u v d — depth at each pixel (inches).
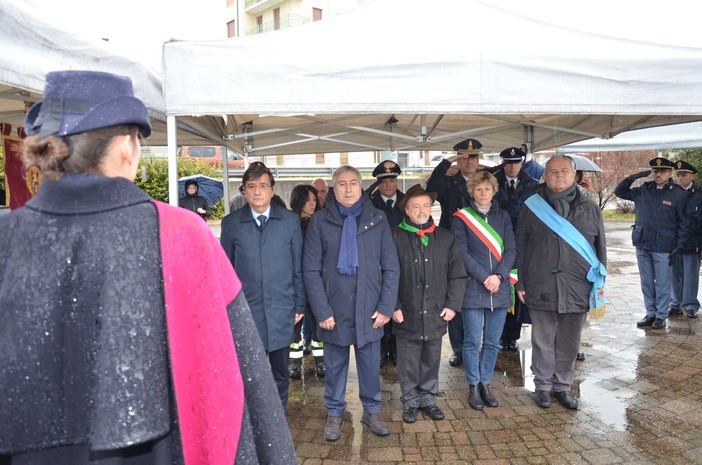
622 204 778.8
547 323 140.3
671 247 210.4
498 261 138.2
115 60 89.8
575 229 135.1
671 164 212.4
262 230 120.9
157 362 31.9
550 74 110.4
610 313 242.2
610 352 186.5
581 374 165.2
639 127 190.7
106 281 31.4
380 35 107.9
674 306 239.9
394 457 116.4
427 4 108.8
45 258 31.6
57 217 32.4
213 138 185.2
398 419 136.0
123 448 31.3
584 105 111.9
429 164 767.7
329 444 122.9
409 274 127.6
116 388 30.2
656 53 112.7
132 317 31.2
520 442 122.3
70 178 33.3
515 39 110.3
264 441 38.6
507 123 193.6
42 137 32.7
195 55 104.7
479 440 123.6
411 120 210.8
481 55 109.0
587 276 133.9
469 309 138.2
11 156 119.3
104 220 32.5
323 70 106.6
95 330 31.0
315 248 122.3
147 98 100.0
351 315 120.6
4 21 67.0
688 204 209.3
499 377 165.5
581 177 222.5
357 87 107.3
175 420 33.4
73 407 31.1
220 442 34.9
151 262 32.9
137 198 34.4
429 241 128.3
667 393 148.9
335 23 107.4
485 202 139.4
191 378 34.7
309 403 148.6
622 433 125.6
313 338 169.5
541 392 142.6
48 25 74.9
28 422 31.0
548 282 136.5
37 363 30.9
